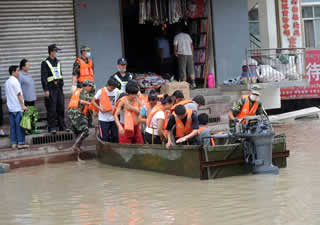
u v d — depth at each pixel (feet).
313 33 71.05
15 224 22.40
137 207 23.81
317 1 70.44
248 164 29.53
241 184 26.99
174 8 53.21
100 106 37.04
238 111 32.58
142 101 35.68
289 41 64.95
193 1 55.16
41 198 27.09
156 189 27.27
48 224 22.06
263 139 28.76
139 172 32.53
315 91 64.13
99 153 37.37
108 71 49.60
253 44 68.08
